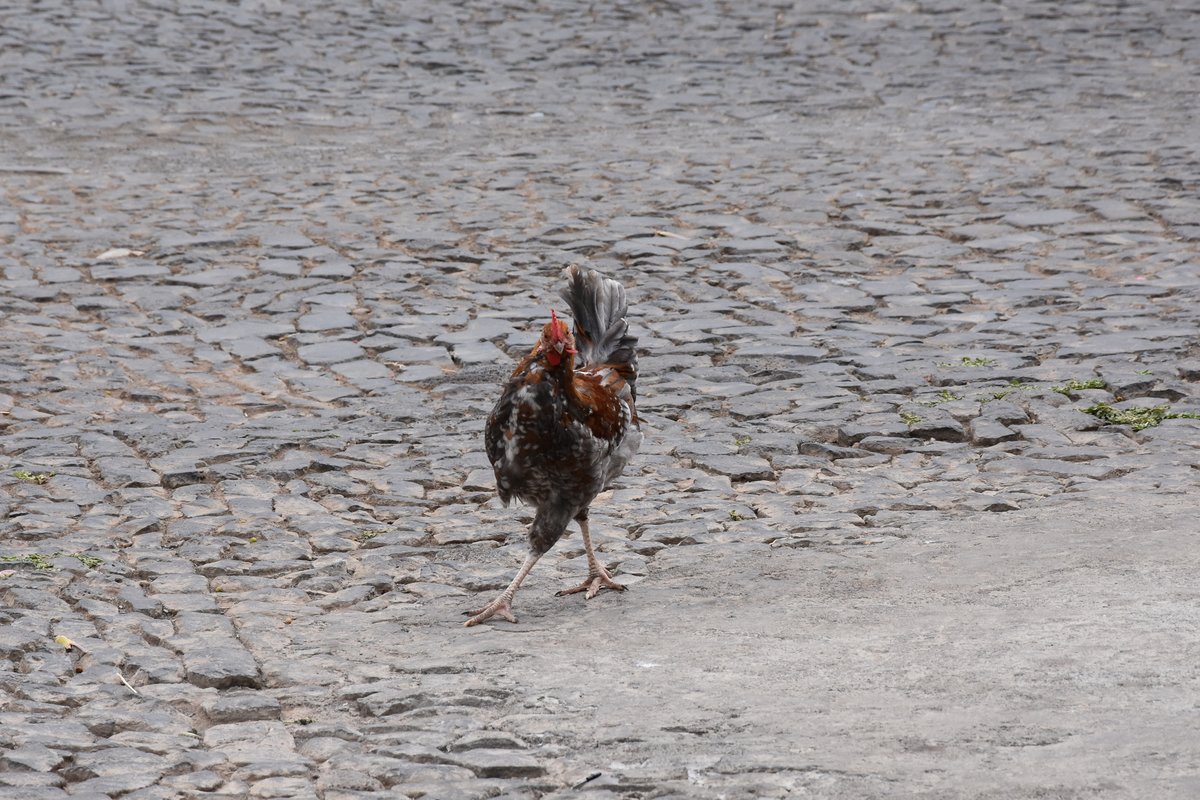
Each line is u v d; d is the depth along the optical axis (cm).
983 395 1669
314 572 1275
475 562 1309
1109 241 2278
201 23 4006
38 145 2959
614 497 1449
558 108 3278
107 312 2045
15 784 880
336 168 2830
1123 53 3622
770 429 1606
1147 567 1168
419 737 943
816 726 917
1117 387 1672
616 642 1106
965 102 3231
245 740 955
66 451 1555
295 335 1967
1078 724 889
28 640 1109
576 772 879
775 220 2450
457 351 1892
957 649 1033
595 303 1275
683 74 3544
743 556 1280
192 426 1639
